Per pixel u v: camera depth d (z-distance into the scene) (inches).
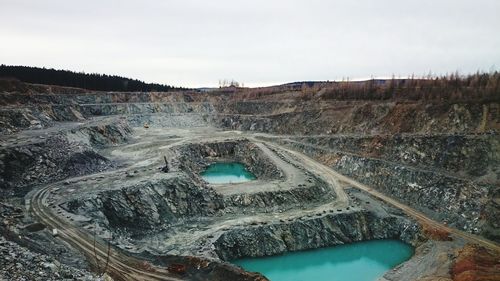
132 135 5600.4
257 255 2581.2
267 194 3164.4
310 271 2488.9
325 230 2807.6
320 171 3991.1
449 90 4552.2
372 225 2920.8
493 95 4040.4
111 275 1740.9
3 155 2888.8
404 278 2257.6
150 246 2363.4
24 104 5054.1
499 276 2016.5
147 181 2947.8
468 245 2454.5
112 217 2566.4
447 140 3531.0
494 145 3277.6
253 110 7130.9
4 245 1499.8
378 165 3688.5
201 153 5039.4
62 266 1481.3
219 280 1776.6
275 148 4921.3
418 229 2807.6
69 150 3383.4
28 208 2377.0
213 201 3024.1
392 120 4468.5
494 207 2719.0
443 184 3105.3
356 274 2454.5
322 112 5536.4
